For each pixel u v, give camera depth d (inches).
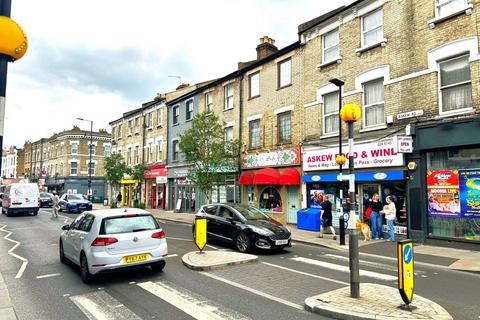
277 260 379.2
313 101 660.1
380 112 551.5
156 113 1266.0
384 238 527.5
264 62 788.0
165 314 215.0
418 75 494.0
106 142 2066.9
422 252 417.1
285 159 703.1
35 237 558.6
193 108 1045.8
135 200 1256.2
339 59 612.4
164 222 839.1
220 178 767.7
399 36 524.1
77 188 1953.7
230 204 487.5
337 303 220.7
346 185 595.2
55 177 2042.3
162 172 1181.7
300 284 281.7
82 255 301.1
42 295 256.2
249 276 308.2
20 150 2716.5
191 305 231.5
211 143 766.5
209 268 332.5
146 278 302.7
